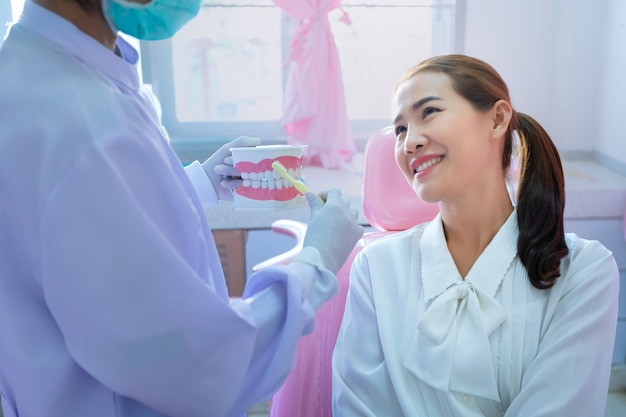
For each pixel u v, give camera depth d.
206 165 1.06
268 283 0.73
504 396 0.92
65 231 0.55
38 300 0.62
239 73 2.65
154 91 2.60
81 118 0.56
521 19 2.59
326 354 1.18
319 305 0.71
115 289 0.56
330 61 2.51
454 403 0.90
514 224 0.97
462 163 0.92
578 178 2.24
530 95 2.68
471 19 2.59
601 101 2.54
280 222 1.40
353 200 2.03
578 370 0.87
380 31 2.69
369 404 0.98
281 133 2.73
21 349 0.61
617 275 0.94
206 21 2.58
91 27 0.64
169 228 0.61
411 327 0.97
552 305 0.92
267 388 0.67
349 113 2.80
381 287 1.03
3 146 0.57
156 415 0.67
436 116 0.91
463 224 0.98
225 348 0.61
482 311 0.92
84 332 0.57
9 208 0.58
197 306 0.59
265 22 2.60
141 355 0.58
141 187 0.59
